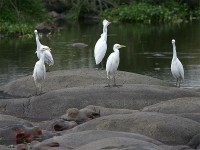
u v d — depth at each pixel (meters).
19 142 13.22
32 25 36.38
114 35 34.12
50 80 18.03
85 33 35.06
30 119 16.00
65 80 17.92
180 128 13.07
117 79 17.84
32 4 38.00
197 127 13.20
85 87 16.56
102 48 19.89
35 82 17.20
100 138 12.20
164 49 27.94
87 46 28.97
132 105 15.95
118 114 13.91
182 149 11.75
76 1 45.50
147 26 39.66
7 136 13.31
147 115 13.46
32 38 32.88
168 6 46.16
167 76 21.06
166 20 43.34
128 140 11.70
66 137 12.42
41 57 17.06
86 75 18.27
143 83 17.80
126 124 13.24
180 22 42.53
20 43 30.58
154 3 46.44
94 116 14.85
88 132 12.48
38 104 16.23
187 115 13.96
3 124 14.05
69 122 14.22
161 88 16.52
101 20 43.25
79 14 43.88
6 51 27.55
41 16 38.44
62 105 16.05
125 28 38.38
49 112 16.05
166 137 12.96
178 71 18.55
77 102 16.05
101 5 45.28
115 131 12.59
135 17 42.97
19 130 13.39
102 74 18.42
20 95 17.92
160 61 24.52
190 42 30.30
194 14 46.50
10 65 23.55
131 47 28.81
